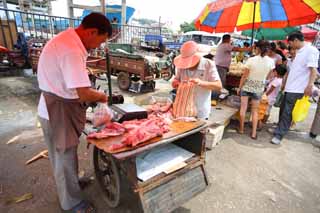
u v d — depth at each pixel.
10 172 2.47
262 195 2.38
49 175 2.46
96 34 1.53
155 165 1.74
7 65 7.75
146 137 1.53
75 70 1.41
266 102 4.23
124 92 6.15
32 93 5.34
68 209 1.89
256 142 3.72
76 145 1.69
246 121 4.54
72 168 1.75
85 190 2.27
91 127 1.85
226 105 4.50
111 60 6.43
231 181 2.60
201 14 4.46
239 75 4.64
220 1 3.38
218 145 3.53
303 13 4.61
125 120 1.86
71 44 1.42
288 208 2.21
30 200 2.08
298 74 3.36
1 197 2.10
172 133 1.70
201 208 2.14
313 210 2.20
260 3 4.98
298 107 3.55
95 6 7.21
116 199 1.80
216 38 15.66
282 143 3.73
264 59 3.43
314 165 3.07
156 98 2.85
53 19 8.25
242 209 2.16
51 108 1.55
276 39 9.17
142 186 1.51
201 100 2.47
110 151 1.37
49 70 1.47
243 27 5.96
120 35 9.23
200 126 1.88
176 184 1.71
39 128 3.60
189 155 1.94
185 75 2.47
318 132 3.90
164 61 6.54
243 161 3.07
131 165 1.44
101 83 6.97
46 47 1.49
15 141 3.16
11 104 4.57
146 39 10.38
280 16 5.06
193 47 2.30
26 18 8.38
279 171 2.87
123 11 9.30
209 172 2.76
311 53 3.23
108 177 2.05
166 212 1.60
